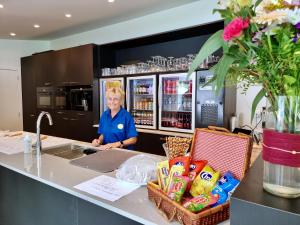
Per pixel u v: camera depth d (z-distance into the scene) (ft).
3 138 8.23
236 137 3.49
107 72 13.66
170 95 11.62
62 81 15.28
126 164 4.47
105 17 12.61
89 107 14.06
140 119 12.55
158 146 11.02
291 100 2.22
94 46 13.70
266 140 2.44
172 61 11.55
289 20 1.97
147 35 12.17
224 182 3.12
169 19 11.37
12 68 18.34
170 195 2.98
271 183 2.40
